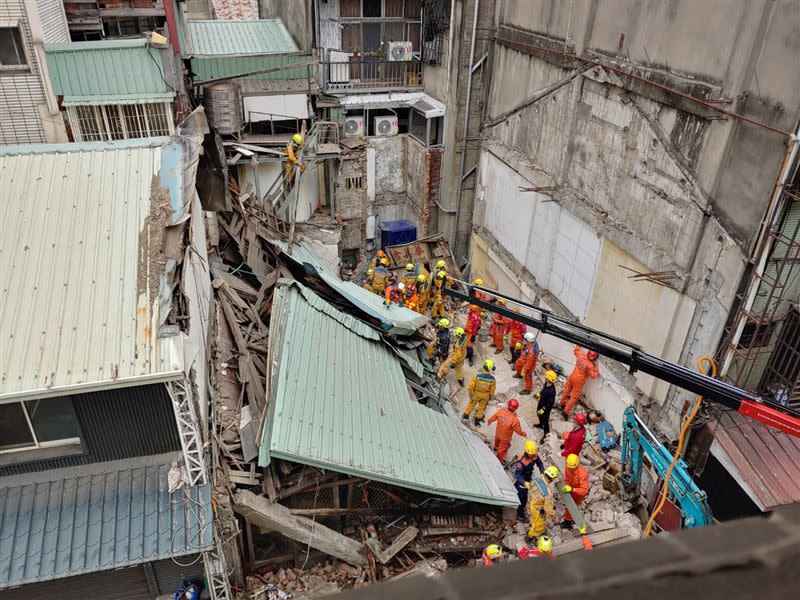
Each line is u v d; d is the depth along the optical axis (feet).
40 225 30.14
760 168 36.47
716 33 38.91
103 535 28.07
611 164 51.31
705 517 36.11
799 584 3.35
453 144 75.36
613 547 3.55
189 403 27.55
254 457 34.19
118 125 51.29
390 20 77.05
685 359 44.34
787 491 35.19
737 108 37.78
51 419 28.14
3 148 32.71
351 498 37.55
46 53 47.83
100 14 57.82
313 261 59.98
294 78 68.90
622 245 50.11
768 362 40.86
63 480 29.35
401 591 3.37
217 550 30.01
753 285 37.93
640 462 44.96
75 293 28.19
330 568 36.88
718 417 39.78
